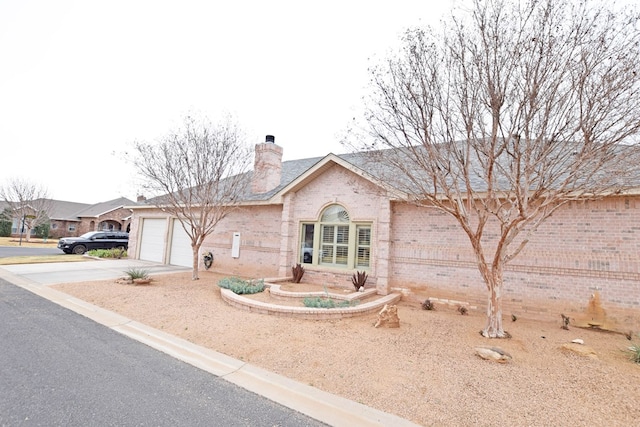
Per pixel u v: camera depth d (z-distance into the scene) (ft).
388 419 11.12
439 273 30.68
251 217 45.34
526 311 26.81
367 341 19.04
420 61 20.53
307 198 39.22
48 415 10.40
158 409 11.18
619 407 12.09
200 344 18.11
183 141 36.73
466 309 28.32
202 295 29.84
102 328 20.18
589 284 24.81
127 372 14.11
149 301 26.73
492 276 20.97
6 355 15.03
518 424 10.87
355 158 40.91
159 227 58.59
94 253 62.28
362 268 34.86
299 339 19.07
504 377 14.48
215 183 39.45
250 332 20.03
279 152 48.88
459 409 11.78
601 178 20.33
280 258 39.78
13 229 128.98
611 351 18.80
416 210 32.45
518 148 17.99
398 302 31.32
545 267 26.45
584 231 25.35
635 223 23.71
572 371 15.26
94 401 11.45
